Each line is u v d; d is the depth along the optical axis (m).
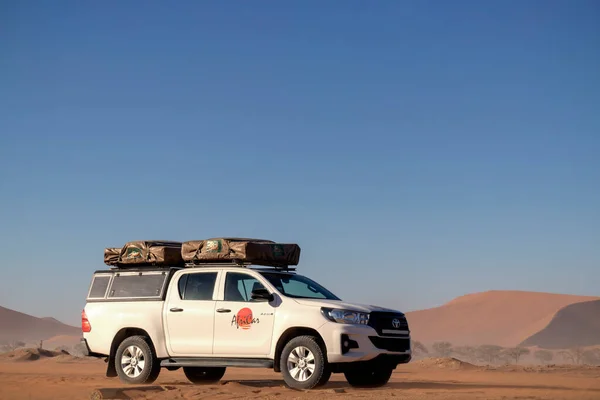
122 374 14.55
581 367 27.58
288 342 13.00
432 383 15.61
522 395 11.88
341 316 12.73
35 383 14.96
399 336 13.22
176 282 14.41
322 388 12.78
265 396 11.65
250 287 13.77
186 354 14.02
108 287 15.12
